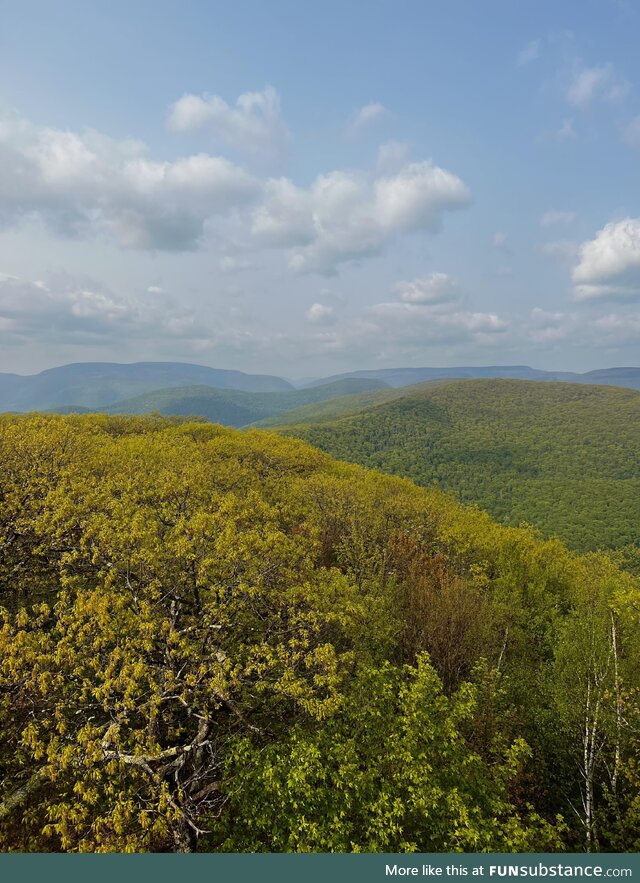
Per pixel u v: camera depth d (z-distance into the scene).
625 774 17.67
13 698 12.66
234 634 17.84
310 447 72.31
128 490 24.34
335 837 10.68
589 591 34.12
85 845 10.78
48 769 11.04
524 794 18.94
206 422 79.31
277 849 11.39
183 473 27.20
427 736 12.70
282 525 31.91
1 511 19.30
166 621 15.62
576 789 19.34
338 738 13.15
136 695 14.34
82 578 18.17
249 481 38.00
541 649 29.23
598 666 19.53
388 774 12.40
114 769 12.14
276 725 16.06
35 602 19.33
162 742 15.19
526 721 21.16
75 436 32.09
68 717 13.48
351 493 40.75
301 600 18.38
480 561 37.28
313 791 11.24
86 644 13.91
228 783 12.91
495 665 23.55
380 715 13.66
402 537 32.97
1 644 12.26
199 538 17.95
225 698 13.49
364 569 29.08
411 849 10.48
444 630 23.20
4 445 25.45
